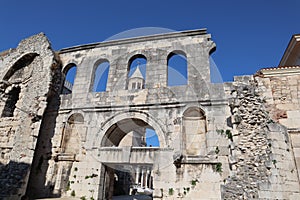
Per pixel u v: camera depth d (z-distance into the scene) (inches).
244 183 395.2
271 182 382.3
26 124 684.1
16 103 785.6
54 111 724.0
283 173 396.8
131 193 1279.5
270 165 394.3
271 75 525.7
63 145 682.2
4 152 706.8
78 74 761.0
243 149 433.7
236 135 456.1
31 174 665.0
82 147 649.0
